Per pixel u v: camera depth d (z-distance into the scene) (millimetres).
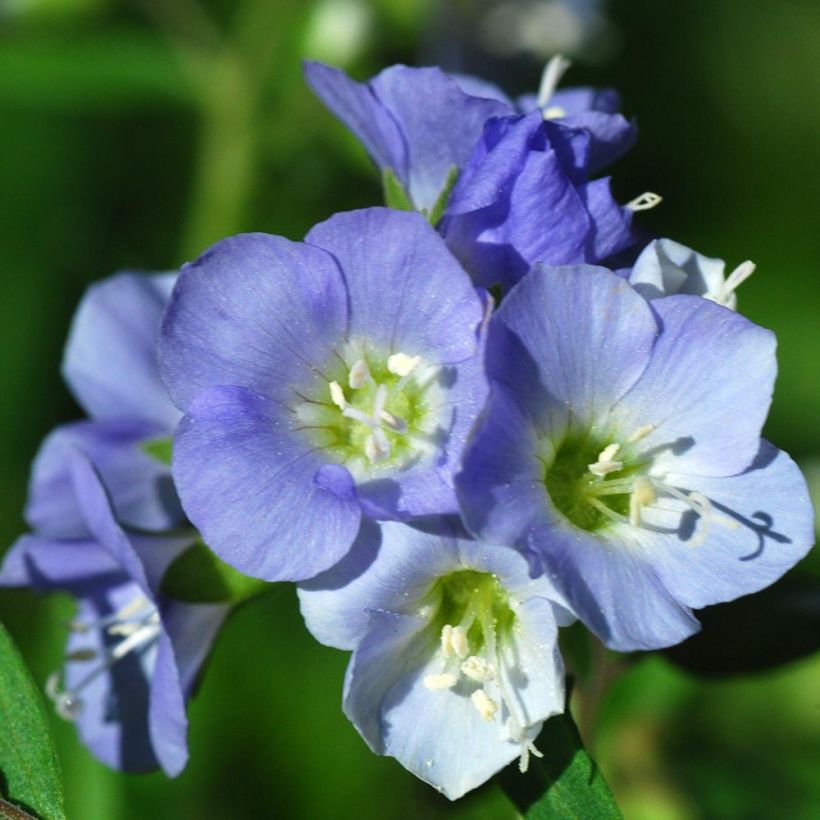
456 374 136
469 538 133
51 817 136
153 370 159
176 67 190
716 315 134
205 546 142
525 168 137
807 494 134
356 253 134
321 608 133
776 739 180
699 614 148
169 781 178
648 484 134
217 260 134
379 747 135
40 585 151
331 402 138
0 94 188
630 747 178
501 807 165
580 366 135
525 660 135
